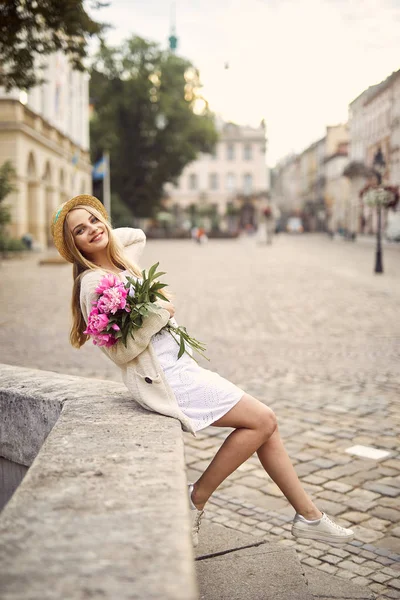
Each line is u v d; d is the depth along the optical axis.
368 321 10.80
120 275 2.70
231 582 2.72
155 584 1.23
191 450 4.73
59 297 13.84
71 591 1.21
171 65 50.12
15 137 29.14
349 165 44.94
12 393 2.88
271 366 7.46
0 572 1.28
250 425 2.52
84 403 2.63
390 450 4.66
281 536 3.39
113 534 1.44
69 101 40.78
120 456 1.99
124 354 2.48
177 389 2.51
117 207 48.84
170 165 53.50
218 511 3.71
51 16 7.62
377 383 6.64
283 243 48.22
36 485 1.75
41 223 33.31
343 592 2.75
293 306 12.72
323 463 4.40
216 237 60.53
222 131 78.88
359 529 3.45
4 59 8.67
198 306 12.70
